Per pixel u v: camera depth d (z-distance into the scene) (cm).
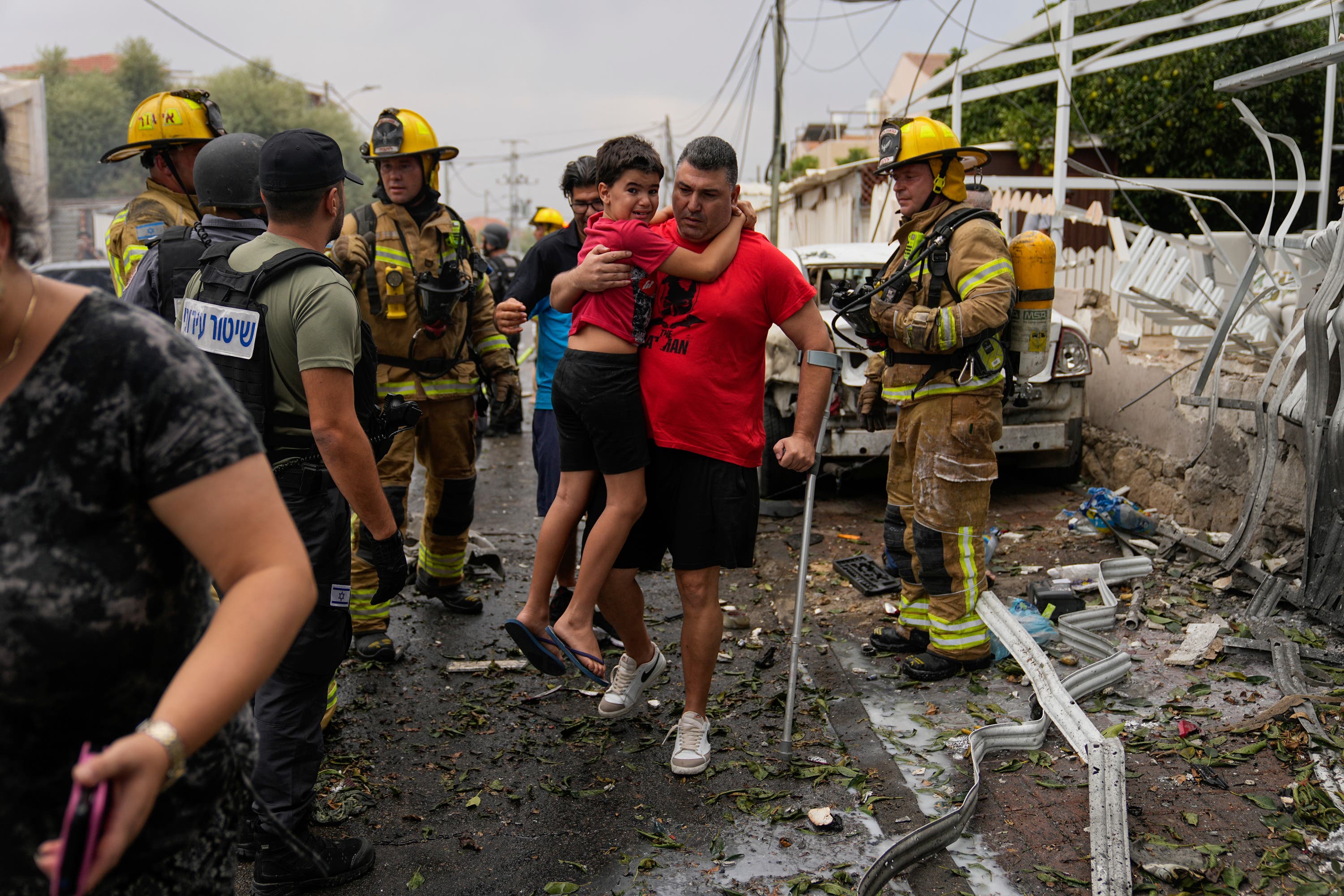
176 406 126
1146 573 452
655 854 276
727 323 296
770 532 602
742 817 294
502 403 474
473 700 383
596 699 382
